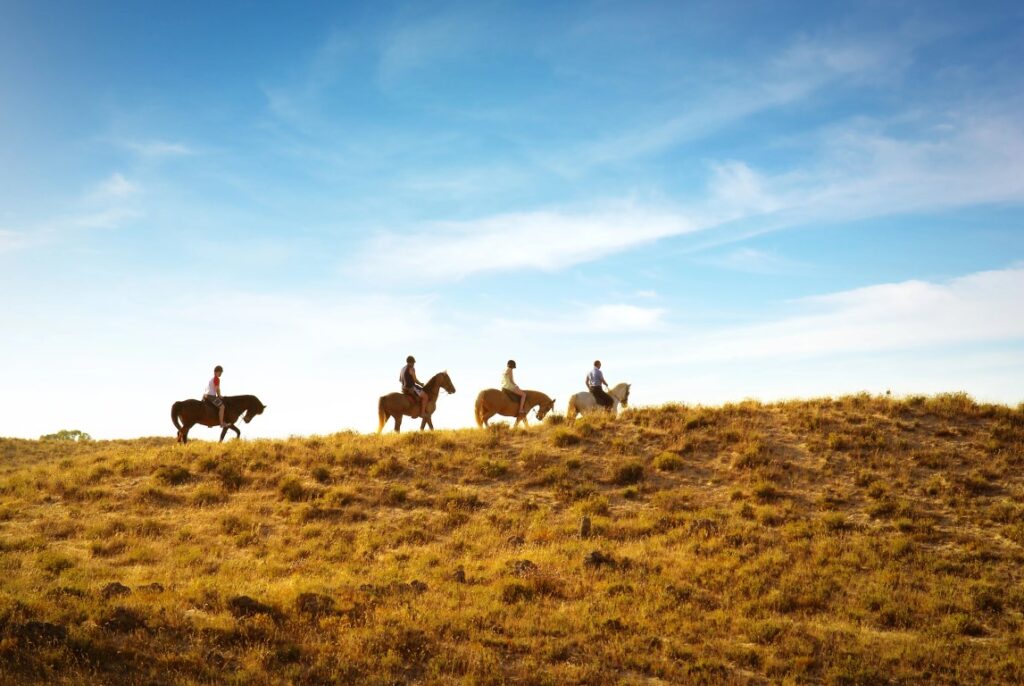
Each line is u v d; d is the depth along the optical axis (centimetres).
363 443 2488
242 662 1016
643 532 1823
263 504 2044
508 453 2380
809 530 1764
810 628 1280
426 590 1404
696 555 1658
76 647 978
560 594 1425
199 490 2128
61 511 2025
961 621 1310
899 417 2373
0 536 1786
